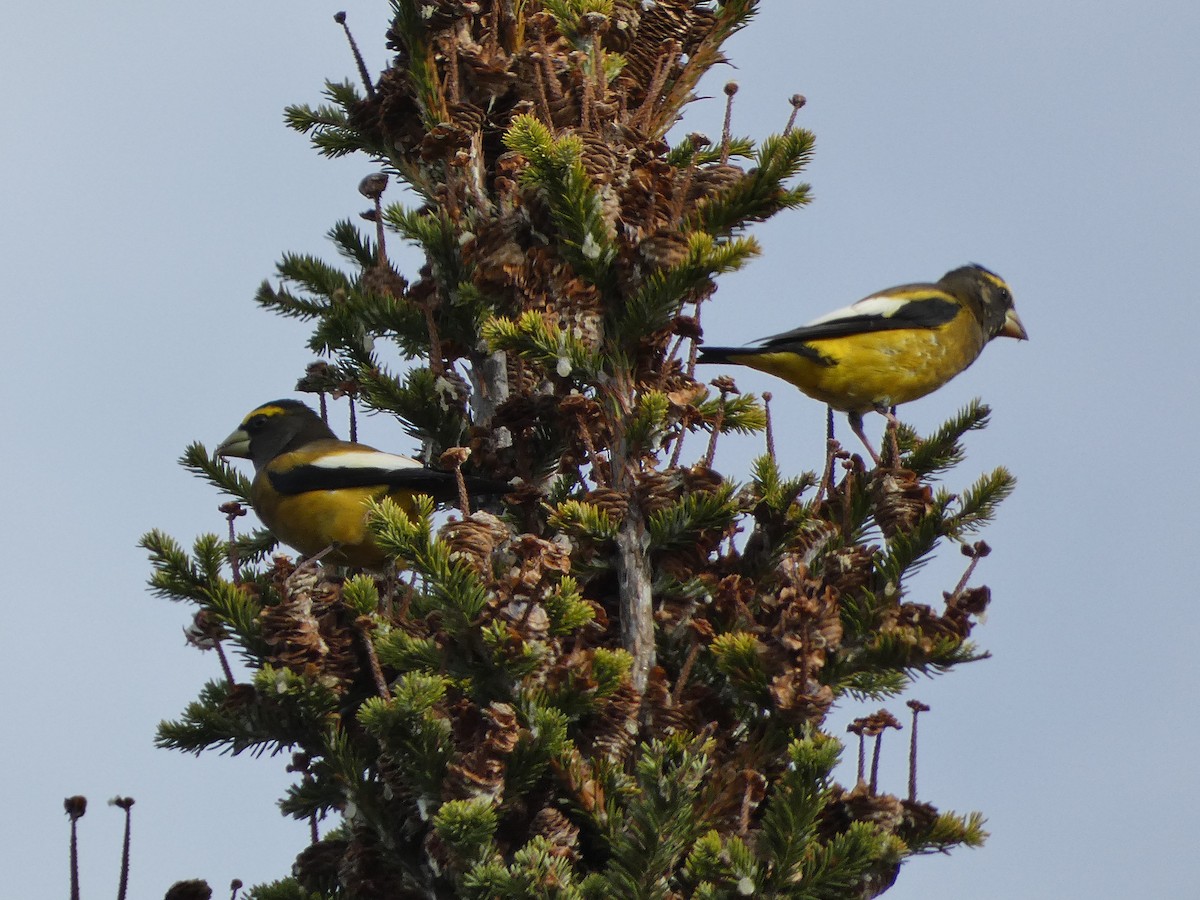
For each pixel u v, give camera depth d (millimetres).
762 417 13211
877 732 10312
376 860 10766
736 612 10984
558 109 12406
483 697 10125
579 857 9938
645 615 11109
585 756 10414
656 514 11188
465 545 9938
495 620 9734
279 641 10555
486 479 12500
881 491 11859
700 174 11961
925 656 10750
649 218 11344
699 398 11727
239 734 10984
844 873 9578
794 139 11711
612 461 11492
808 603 10055
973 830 10320
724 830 10102
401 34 13906
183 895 10820
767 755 10469
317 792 11211
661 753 9305
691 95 13844
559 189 11000
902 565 11398
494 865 9469
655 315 11281
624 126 11945
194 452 15555
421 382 13625
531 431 12758
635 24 13484
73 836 9891
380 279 13656
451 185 13047
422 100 13383
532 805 10250
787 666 10164
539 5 14078
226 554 11664
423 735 9758
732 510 11062
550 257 11602
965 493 11766
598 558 11305
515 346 11203
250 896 10945
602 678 10039
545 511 12047
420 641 10109
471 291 12078
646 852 9273
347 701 11125
